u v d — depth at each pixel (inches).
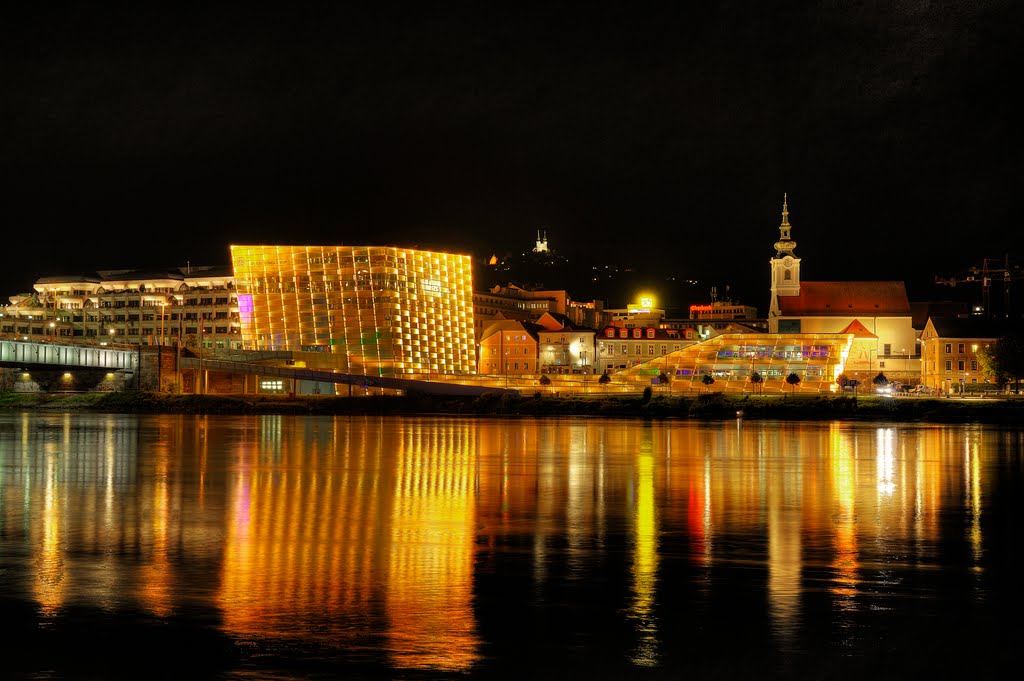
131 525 1664.6
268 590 1206.3
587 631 1056.2
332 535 1582.2
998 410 6235.2
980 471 2741.1
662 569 1337.4
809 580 1275.8
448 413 7278.5
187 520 1726.1
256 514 1804.9
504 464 2888.8
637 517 1804.9
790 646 1015.6
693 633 1051.3
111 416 6515.8
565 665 961.5
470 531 1631.4
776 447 3681.1
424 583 1248.2
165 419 5989.2
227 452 3253.0
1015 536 1608.0
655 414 6855.3
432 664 960.3
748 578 1285.7
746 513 1863.9
